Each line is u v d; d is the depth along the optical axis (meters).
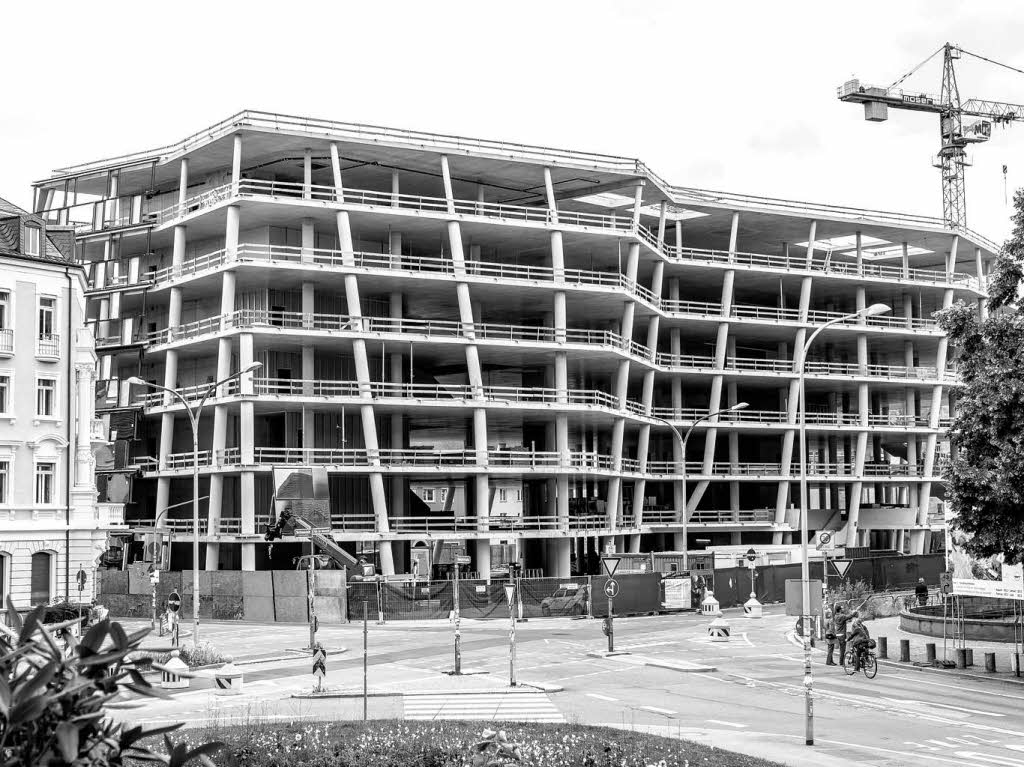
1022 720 27.64
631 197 85.56
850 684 34.41
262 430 74.12
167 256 83.06
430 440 85.25
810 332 95.69
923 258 107.81
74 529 55.59
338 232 72.81
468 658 42.03
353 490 74.62
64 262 56.72
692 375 91.38
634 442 97.69
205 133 70.81
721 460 101.12
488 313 83.75
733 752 22.34
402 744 20.97
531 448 85.88
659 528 88.19
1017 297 35.50
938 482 102.88
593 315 85.25
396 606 60.19
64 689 8.06
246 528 67.56
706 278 93.81
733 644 46.38
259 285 72.94
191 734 22.36
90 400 57.97
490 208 81.31
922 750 23.50
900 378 98.44
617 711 28.89
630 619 59.75
